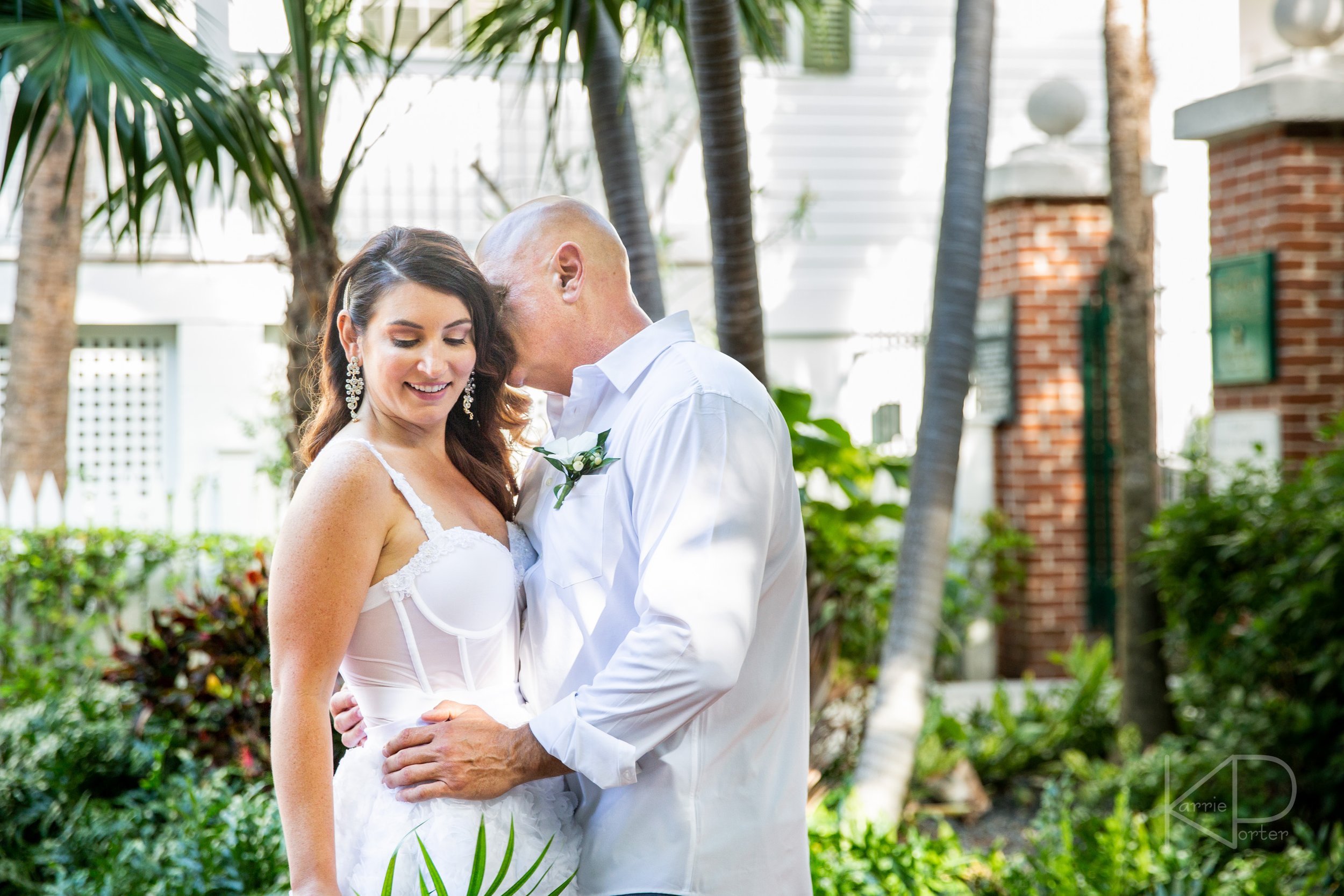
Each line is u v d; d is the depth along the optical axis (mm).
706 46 3148
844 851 3504
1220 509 5125
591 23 3459
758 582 1966
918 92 10156
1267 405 6172
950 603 7430
